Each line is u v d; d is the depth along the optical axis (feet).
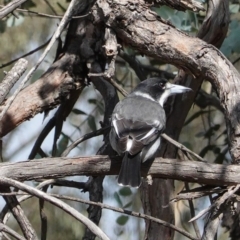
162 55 30.30
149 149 29.99
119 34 31.17
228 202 26.32
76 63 33.96
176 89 34.96
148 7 31.53
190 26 37.81
